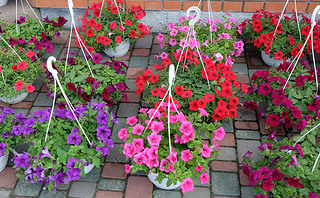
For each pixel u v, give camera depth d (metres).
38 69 3.14
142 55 3.79
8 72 2.92
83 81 2.81
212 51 3.13
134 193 2.40
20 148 2.69
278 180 2.11
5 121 2.48
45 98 3.21
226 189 2.42
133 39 3.59
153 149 2.03
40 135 2.33
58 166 2.13
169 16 4.04
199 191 2.41
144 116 2.40
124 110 3.07
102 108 2.45
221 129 2.23
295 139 2.41
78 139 2.23
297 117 2.55
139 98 3.21
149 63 3.67
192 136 2.08
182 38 3.37
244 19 4.01
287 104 2.59
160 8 3.96
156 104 2.37
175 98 2.69
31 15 4.07
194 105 2.54
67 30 4.22
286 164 2.18
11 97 2.93
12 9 4.01
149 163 2.04
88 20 3.41
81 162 2.12
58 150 2.17
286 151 2.21
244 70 3.55
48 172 2.22
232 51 3.30
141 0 3.90
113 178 2.50
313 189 2.13
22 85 2.81
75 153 2.19
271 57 3.39
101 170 2.56
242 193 2.39
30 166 2.15
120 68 3.03
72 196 2.39
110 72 2.91
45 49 3.46
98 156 2.26
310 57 3.68
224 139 2.80
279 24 3.41
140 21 4.13
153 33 4.19
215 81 2.78
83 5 3.99
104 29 3.49
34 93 3.26
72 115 2.31
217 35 3.46
